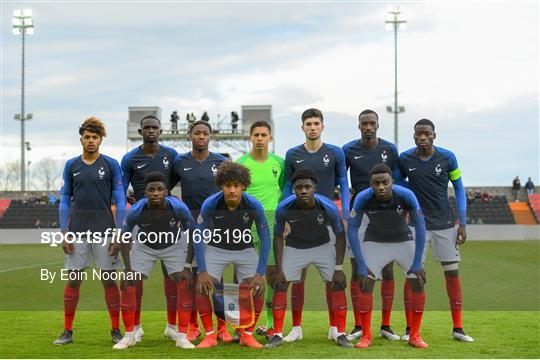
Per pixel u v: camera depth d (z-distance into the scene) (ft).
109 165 20.88
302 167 22.07
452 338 20.65
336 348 19.17
